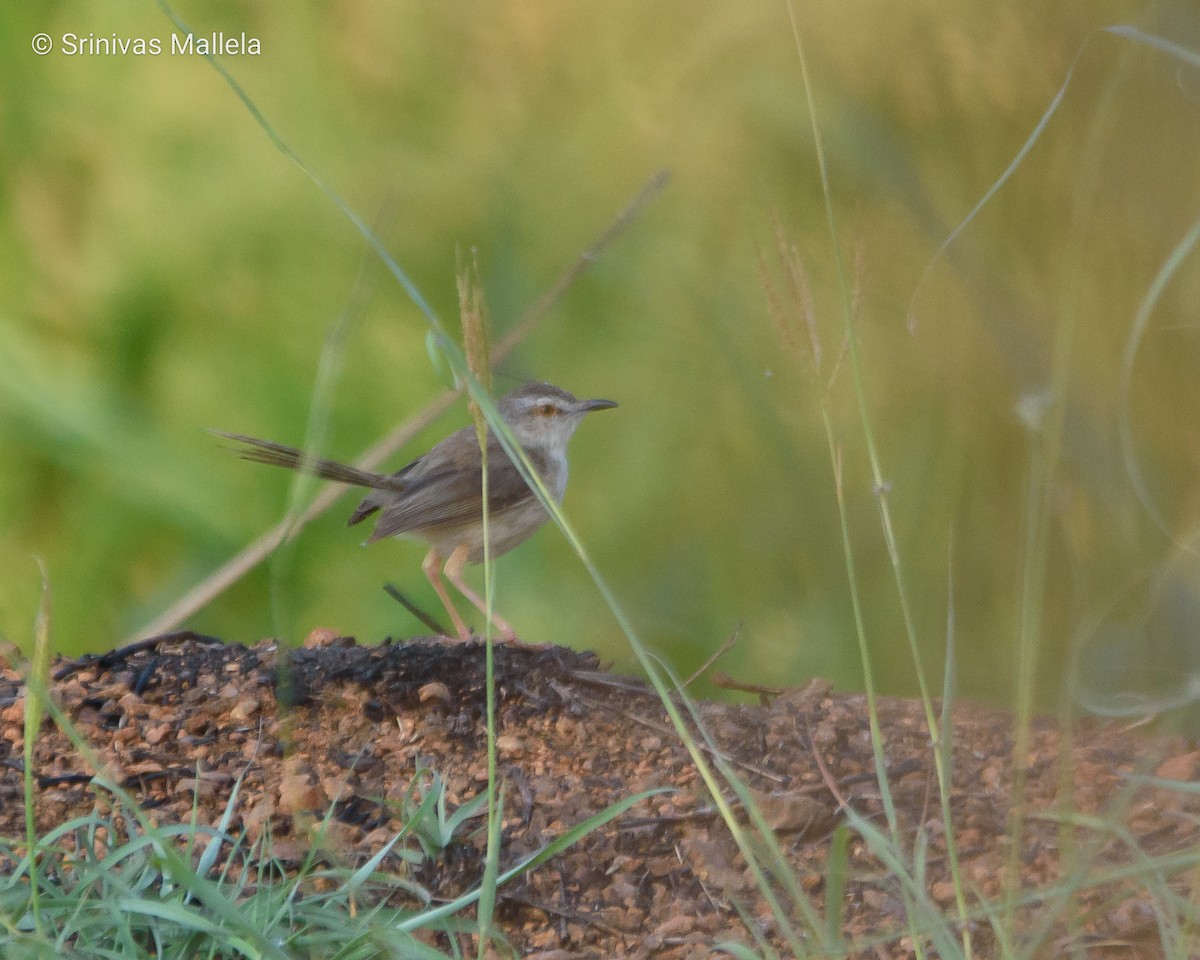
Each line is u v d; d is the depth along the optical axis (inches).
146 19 602.9
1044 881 257.3
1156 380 321.4
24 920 222.5
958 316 400.2
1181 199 331.6
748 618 466.9
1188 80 295.4
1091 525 284.7
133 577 567.2
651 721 315.3
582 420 529.0
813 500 449.7
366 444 569.3
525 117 529.3
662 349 506.6
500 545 474.3
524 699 319.9
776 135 443.2
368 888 253.9
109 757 291.0
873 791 289.9
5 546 561.9
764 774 297.3
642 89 494.6
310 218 569.3
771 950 222.1
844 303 232.4
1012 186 370.0
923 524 407.5
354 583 566.9
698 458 495.2
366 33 561.0
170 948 223.9
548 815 278.1
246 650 341.7
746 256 468.4
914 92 388.2
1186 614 253.1
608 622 497.0
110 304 586.2
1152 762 239.5
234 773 286.7
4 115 603.5
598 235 512.4
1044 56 373.7
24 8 628.7
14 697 315.0
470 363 222.7
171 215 584.4
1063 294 318.3
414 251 561.3
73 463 568.1
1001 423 399.9
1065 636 337.7
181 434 574.2
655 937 245.1
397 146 558.6
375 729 307.3
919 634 397.1
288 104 579.2
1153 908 243.8
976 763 305.3
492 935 225.5
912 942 241.4
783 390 467.2
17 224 595.2
